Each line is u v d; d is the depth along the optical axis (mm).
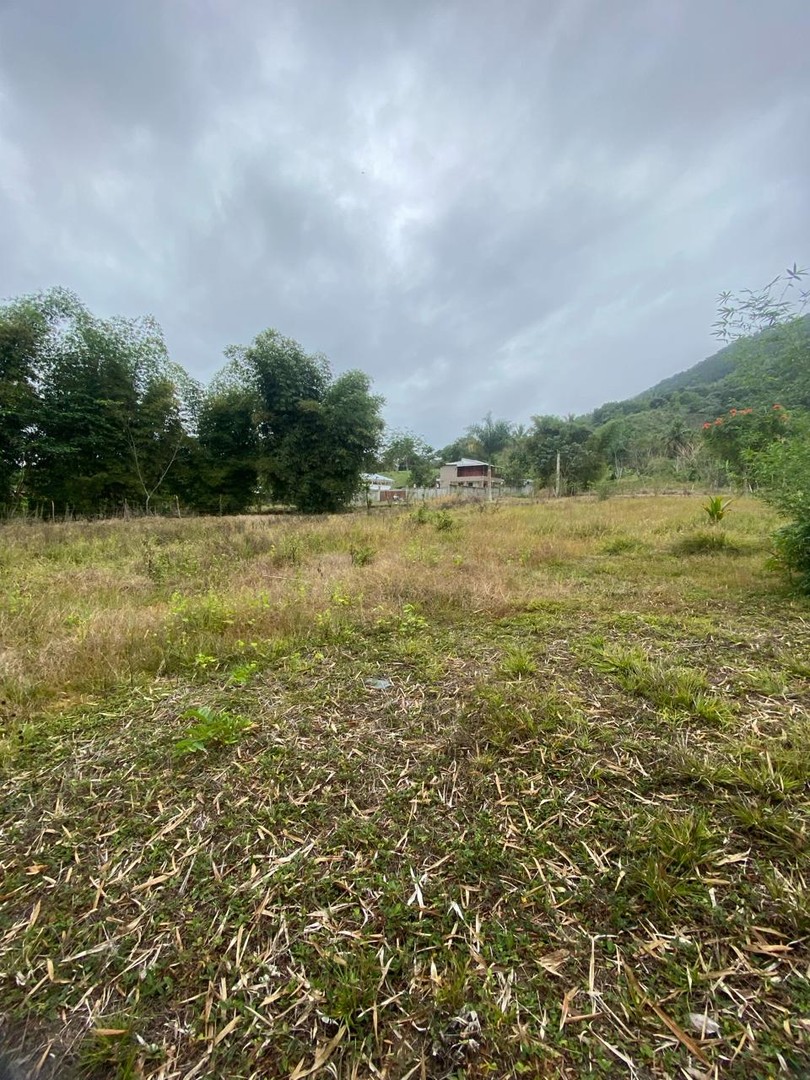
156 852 1359
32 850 1369
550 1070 827
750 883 1180
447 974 995
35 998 972
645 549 6191
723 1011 914
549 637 3049
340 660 2768
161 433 17375
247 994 969
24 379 14133
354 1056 857
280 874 1271
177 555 6152
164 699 2328
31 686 2375
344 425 18953
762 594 3920
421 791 1601
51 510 14547
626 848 1311
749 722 1921
